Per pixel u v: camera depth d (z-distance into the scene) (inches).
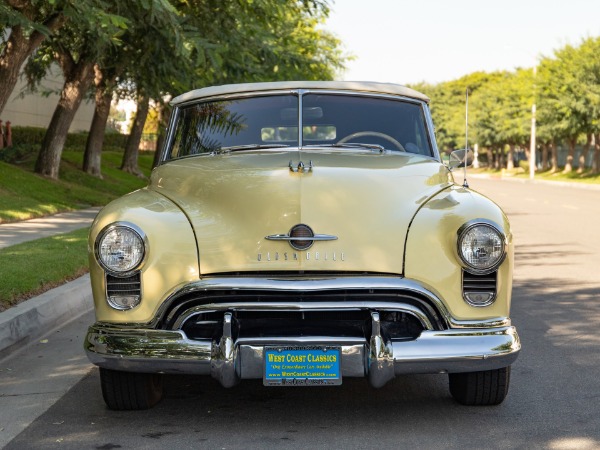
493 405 199.5
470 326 178.1
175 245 179.3
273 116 238.7
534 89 2278.5
